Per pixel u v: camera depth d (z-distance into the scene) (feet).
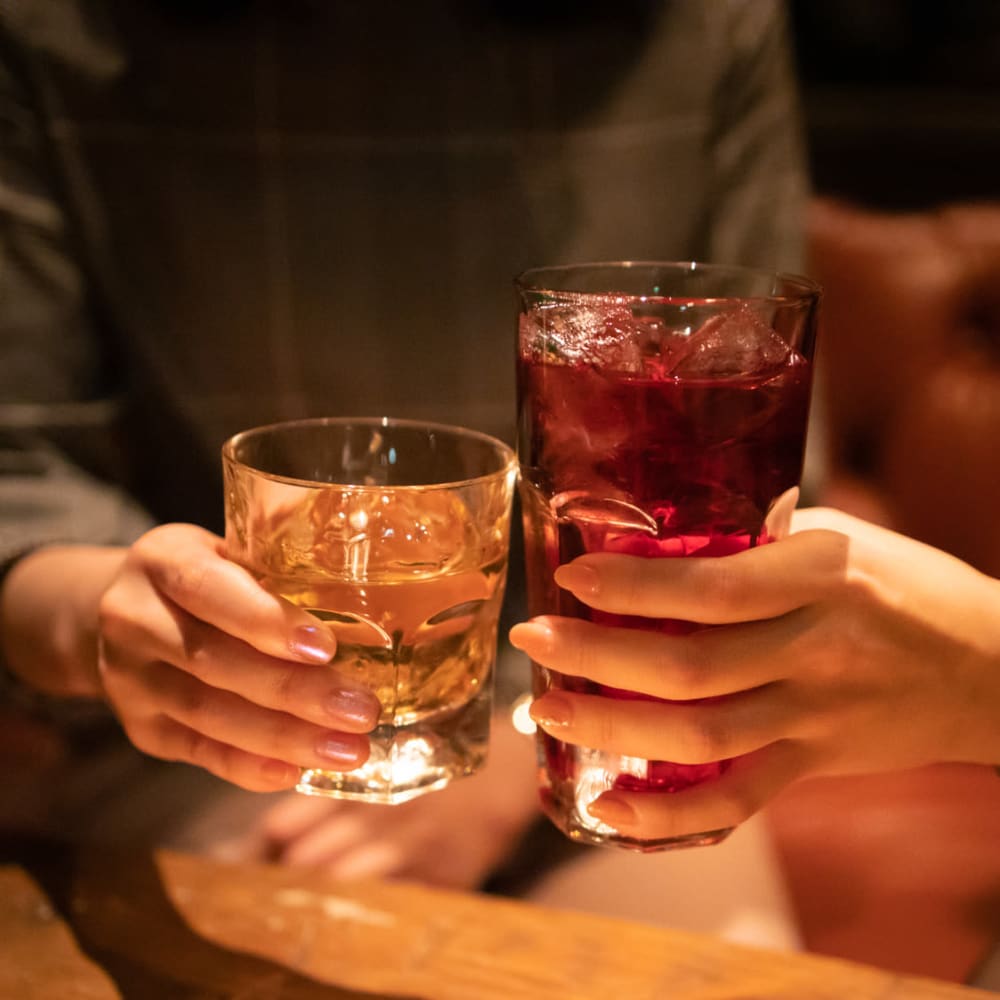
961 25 5.74
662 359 1.82
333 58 3.08
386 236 3.15
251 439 1.98
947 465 3.89
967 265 3.91
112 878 2.17
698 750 1.87
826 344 4.02
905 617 1.93
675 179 3.34
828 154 5.70
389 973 2.02
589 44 3.25
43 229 3.05
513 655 3.24
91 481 3.06
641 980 2.01
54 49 3.01
